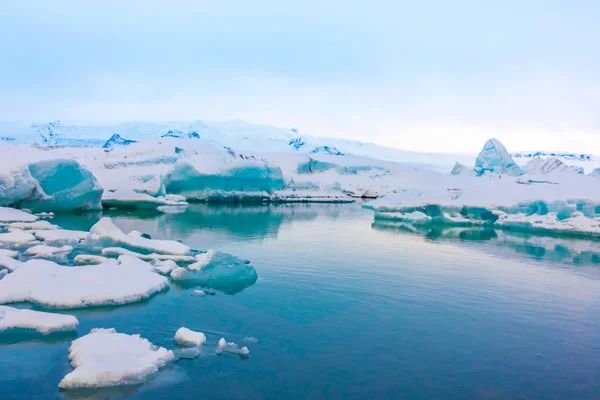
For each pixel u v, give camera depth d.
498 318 10.20
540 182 46.91
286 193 45.59
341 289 11.79
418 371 7.45
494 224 28.17
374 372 7.32
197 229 21.84
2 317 8.23
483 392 6.89
